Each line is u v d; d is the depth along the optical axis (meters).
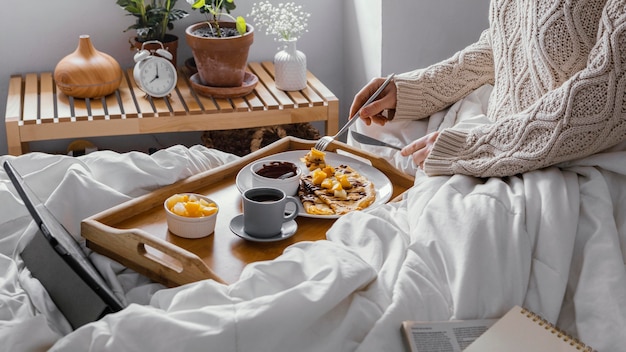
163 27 2.68
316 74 3.10
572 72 1.45
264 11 2.93
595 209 1.24
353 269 1.11
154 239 1.24
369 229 1.27
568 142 1.31
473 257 1.16
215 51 2.50
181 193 1.49
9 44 2.72
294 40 2.63
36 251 1.27
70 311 1.14
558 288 1.16
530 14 1.48
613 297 1.10
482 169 1.37
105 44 2.83
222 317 1.00
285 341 1.03
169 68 2.54
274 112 2.55
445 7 2.71
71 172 1.43
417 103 1.77
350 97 3.10
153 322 1.00
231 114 2.52
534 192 1.27
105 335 1.00
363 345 1.02
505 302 1.15
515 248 1.18
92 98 2.54
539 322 1.07
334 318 1.07
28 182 1.48
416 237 1.24
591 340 1.09
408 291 1.11
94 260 1.29
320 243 1.21
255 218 1.31
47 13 2.72
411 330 1.04
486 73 1.84
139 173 1.50
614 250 1.17
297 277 1.14
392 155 1.72
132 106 2.50
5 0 2.66
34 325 1.06
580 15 1.42
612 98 1.29
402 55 2.74
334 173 1.55
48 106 2.46
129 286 1.27
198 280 1.20
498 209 1.24
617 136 1.32
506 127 1.38
